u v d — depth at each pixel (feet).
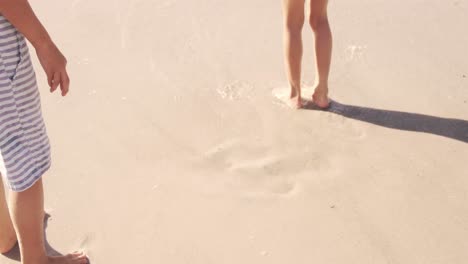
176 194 9.41
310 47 12.44
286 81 11.71
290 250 8.45
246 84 11.68
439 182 9.38
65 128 10.86
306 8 12.96
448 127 10.40
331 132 10.46
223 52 12.57
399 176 9.52
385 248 8.41
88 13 14.03
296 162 9.89
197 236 8.72
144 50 12.78
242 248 8.51
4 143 7.02
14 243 8.74
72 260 8.32
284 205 9.12
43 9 14.25
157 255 8.49
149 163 10.03
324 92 10.78
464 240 8.45
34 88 7.19
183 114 11.03
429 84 11.38
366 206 9.05
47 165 7.61
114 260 8.46
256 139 10.40
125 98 11.50
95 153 10.30
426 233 8.59
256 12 13.74
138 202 9.32
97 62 12.50
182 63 12.34
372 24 13.08
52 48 7.22
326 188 9.39
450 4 13.60
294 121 10.75
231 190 9.42
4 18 6.64
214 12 13.80
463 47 12.26
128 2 14.32
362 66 11.93
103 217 9.11
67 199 9.45
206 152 10.16
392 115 10.75
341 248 8.45
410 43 12.46
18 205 7.57
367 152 10.01
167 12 13.89
